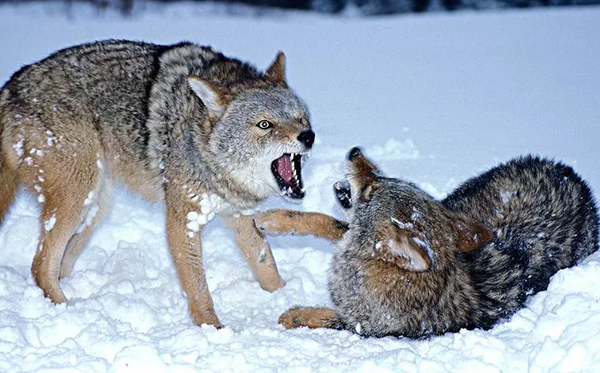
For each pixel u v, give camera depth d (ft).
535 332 25.58
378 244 27.43
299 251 36.09
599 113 55.31
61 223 30.50
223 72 31.99
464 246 28.07
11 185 31.40
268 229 32.04
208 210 30.55
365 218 28.66
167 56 31.76
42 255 30.17
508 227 30.99
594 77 68.13
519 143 48.16
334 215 38.01
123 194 39.86
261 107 30.32
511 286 28.94
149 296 30.58
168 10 113.91
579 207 32.19
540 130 51.16
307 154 30.96
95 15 108.47
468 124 53.26
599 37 88.74
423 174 42.39
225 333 26.84
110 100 31.01
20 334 25.96
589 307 25.73
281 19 112.16
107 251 35.81
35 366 24.17
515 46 84.94
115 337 25.85
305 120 31.22
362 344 26.73
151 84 31.19
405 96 62.59
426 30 98.12
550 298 27.40
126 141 31.37
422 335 27.43
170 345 26.16
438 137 49.96
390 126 52.80
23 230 35.27
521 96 61.67
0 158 30.89
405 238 26.37
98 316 27.37
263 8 118.21
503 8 120.37
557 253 30.73
